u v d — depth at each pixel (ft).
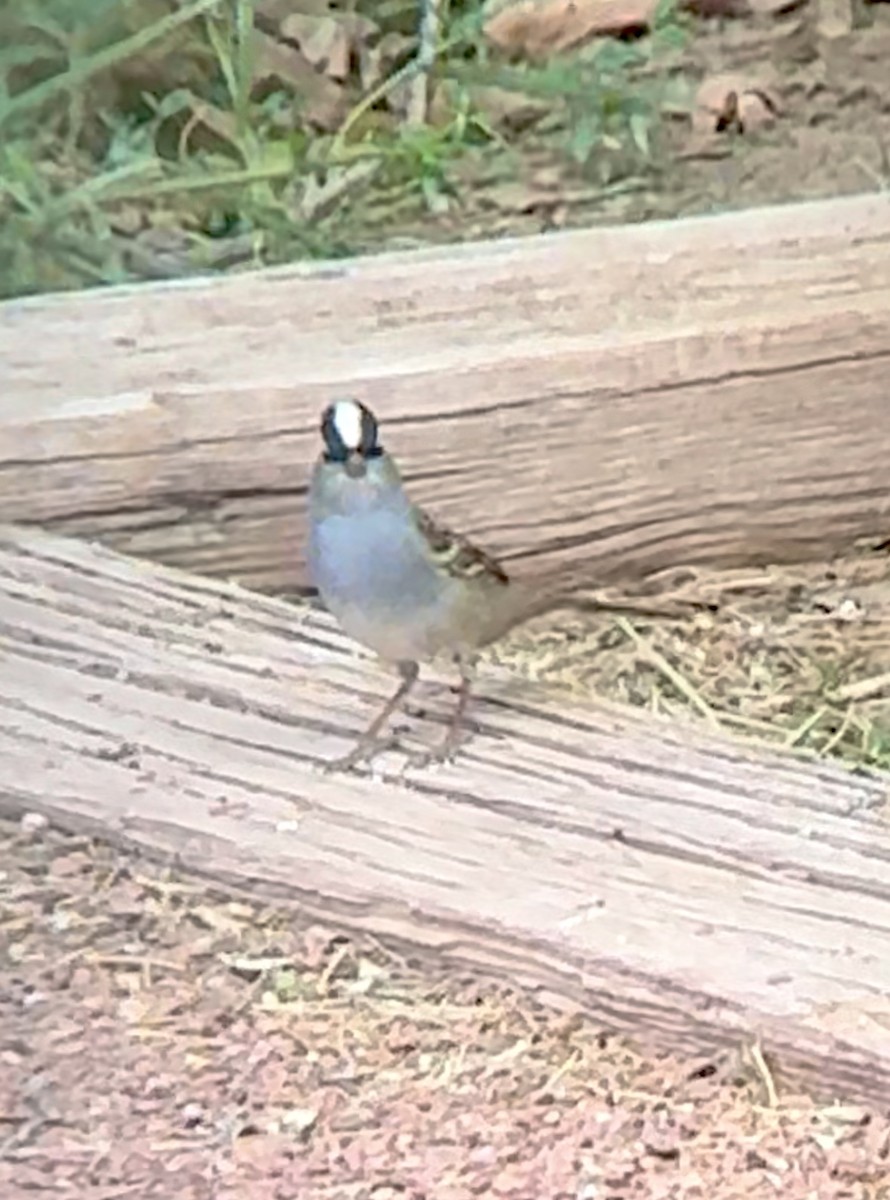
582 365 17.80
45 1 22.47
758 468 18.24
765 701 16.85
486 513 17.90
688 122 22.90
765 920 14.12
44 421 17.29
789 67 23.84
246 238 20.98
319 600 17.81
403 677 15.84
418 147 22.07
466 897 14.21
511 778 15.35
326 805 15.03
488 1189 12.50
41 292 19.84
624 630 17.56
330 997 13.87
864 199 19.70
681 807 15.12
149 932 14.28
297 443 17.57
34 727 15.60
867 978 13.69
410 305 18.51
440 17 23.35
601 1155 12.78
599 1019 13.84
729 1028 13.50
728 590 18.19
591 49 23.82
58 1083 13.10
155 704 15.90
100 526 17.60
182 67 22.89
